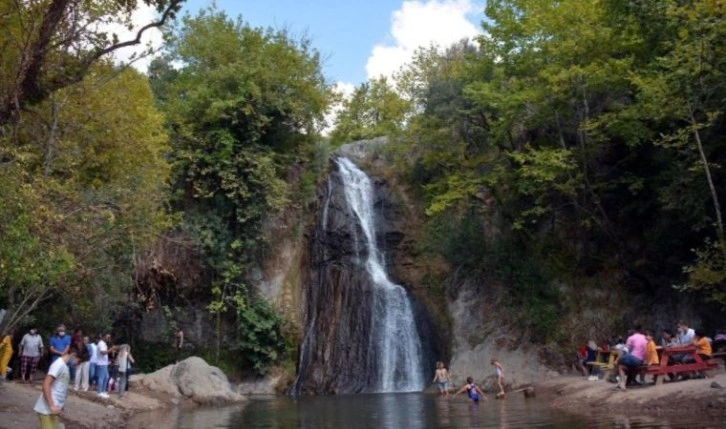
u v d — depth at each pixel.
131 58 18.38
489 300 32.59
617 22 27.27
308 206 36.75
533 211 29.66
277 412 20.44
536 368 29.72
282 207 33.47
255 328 31.70
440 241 33.72
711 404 15.21
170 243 32.09
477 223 33.81
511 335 31.11
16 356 25.05
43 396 10.14
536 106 30.34
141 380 24.98
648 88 23.34
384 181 38.72
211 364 31.47
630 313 30.16
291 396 29.61
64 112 20.06
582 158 29.23
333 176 37.94
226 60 35.72
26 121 19.36
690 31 22.42
